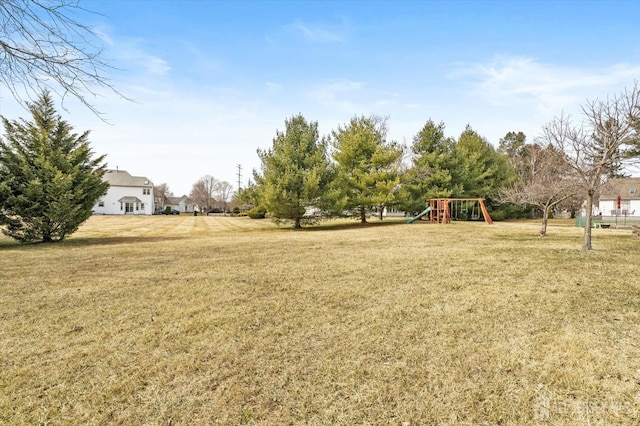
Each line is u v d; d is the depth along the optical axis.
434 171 25.52
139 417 2.18
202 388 2.51
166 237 15.72
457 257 7.93
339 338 3.36
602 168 8.43
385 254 8.61
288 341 3.31
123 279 6.04
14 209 12.32
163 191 78.62
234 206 65.06
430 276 5.96
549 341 3.18
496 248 9.48
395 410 2.22
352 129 22.88
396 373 2.67
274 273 6.43
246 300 4.68
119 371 2.77
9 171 12.41
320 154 19.72
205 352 3.10
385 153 21.64
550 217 35.44
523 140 44.38
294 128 19.81
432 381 2.54
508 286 5.18
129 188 53.19
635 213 37.88
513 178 25.34
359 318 3.91
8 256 9.09
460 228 17.33
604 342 3.13
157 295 4.97
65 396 2.42
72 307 4.44
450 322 3.73
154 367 2.82
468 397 2.34
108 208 51.56
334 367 2.79
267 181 19.47
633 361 2.77
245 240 13.01
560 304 4.25
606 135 7.63
